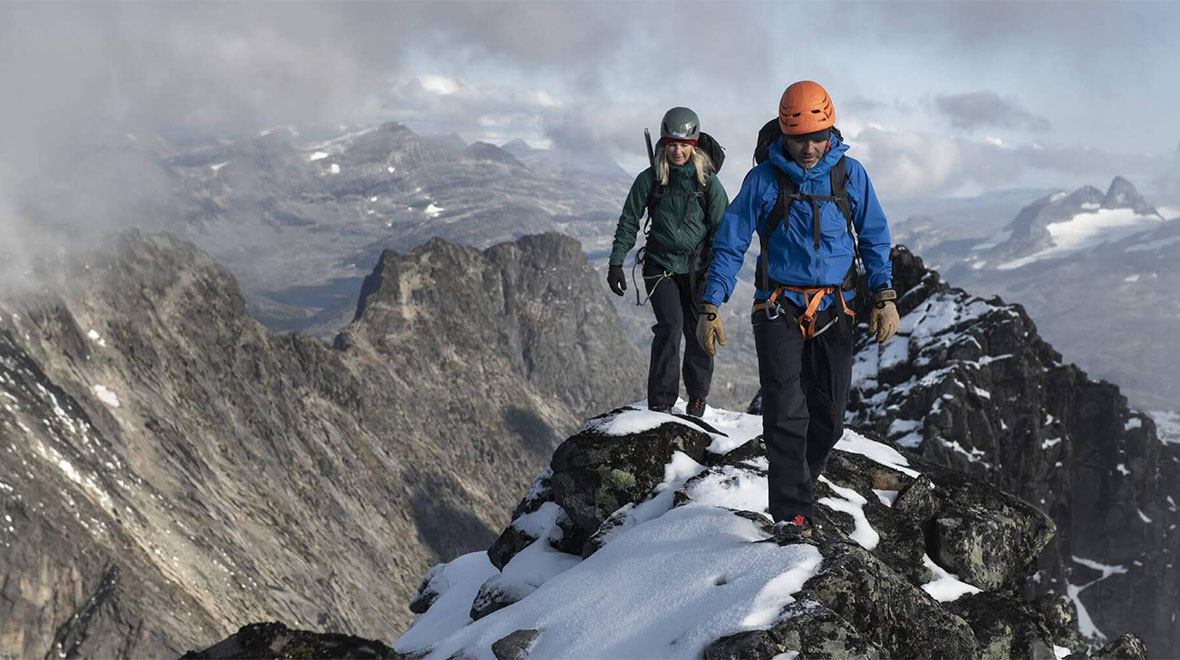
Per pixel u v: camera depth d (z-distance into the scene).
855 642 4.57
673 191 8.49
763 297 6.15
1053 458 60.22
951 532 7.32
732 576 5.30
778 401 6.02
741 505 6.87
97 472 136.75
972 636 5.48
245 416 194.62
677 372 8.91
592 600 5.56
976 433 48.91
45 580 109.19
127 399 163.88
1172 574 74.38
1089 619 74.62
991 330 51.78
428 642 8.37
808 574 5.20
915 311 54.53
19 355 148.12
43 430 135.50
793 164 5.87
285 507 174.62
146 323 188.88
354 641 4.67
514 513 9.37
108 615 110.38
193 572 130.00
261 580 140.25
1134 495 75.94
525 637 5.32
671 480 7.79
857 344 55.16
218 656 4.51
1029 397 51.72
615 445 8.03
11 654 100.12
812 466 6.52
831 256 5.93
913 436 48.25
